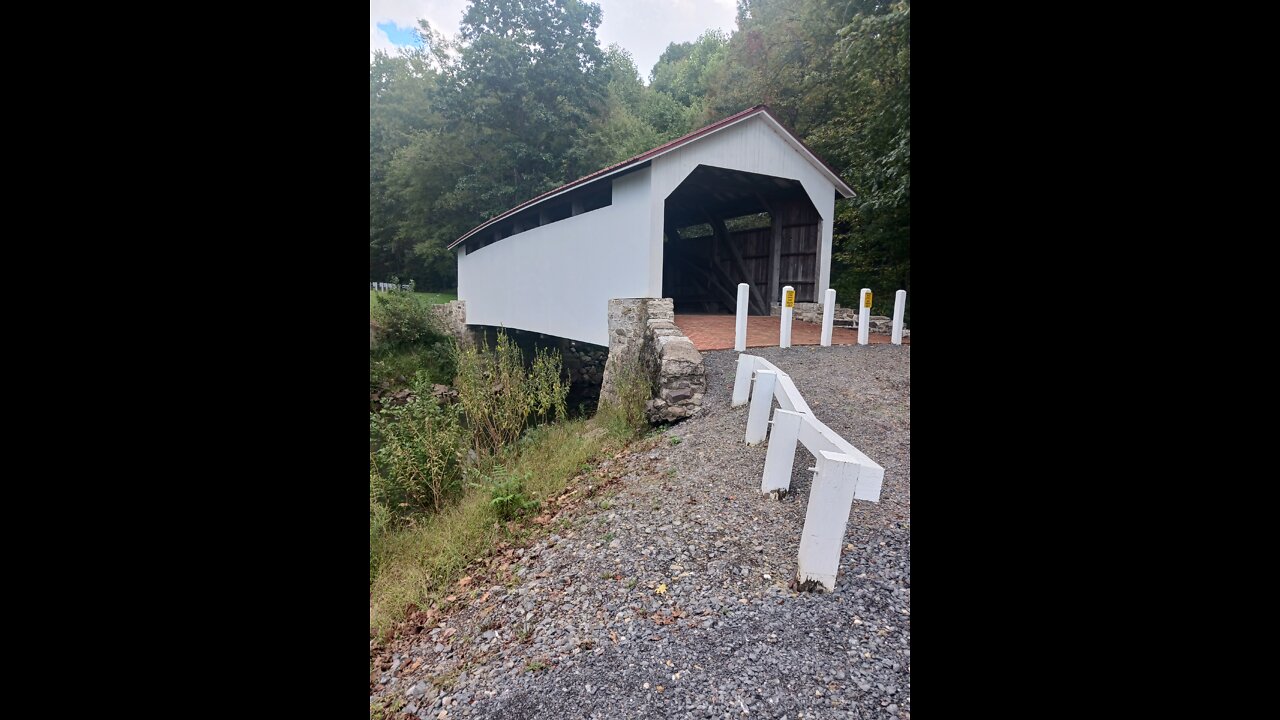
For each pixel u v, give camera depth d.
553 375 8.02
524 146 28.34
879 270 16.19
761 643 2.26
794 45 19.77
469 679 2.50
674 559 3.06
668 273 16.73
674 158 8.56
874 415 5.20
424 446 5.69
